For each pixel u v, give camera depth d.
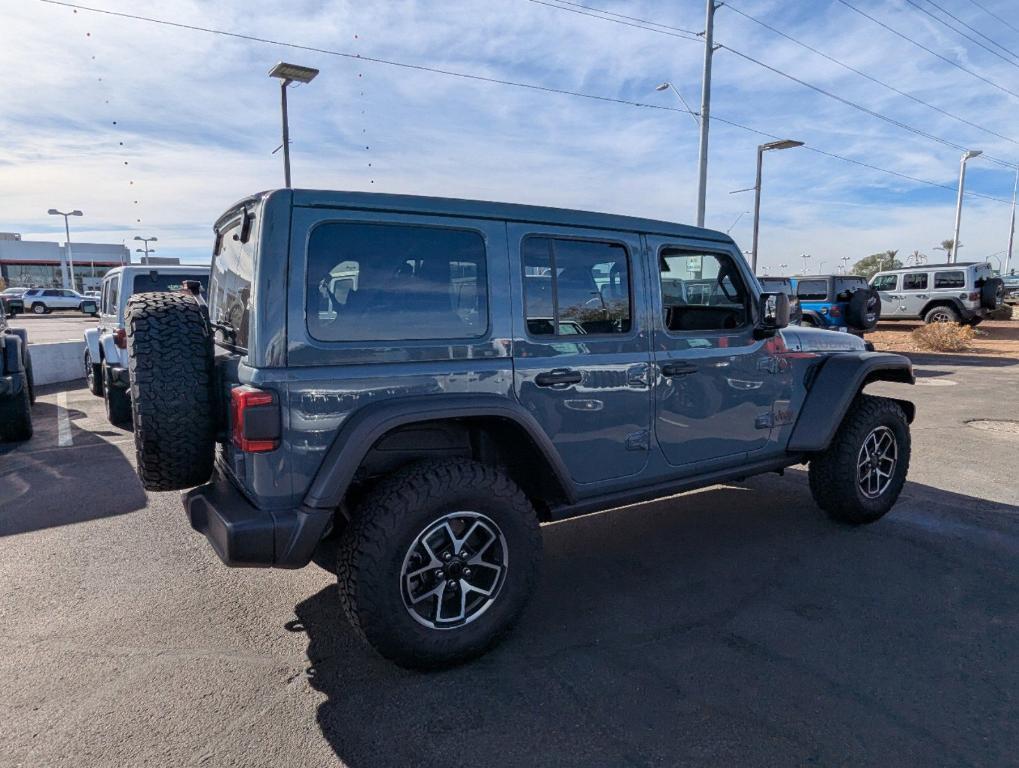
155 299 3.00
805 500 5.18
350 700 2.65
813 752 2.33
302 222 2.59
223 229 3.39
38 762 2.29
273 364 2.53
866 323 12.21
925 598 3.51
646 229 3.52
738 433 3.94
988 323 25.77
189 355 2.80
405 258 2.80
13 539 4.36
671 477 3.68
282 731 2.46
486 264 2.99
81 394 10.95
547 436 3.11
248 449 2.49
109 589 3.64
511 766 2.27
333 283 2.65
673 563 3.99
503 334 3.01
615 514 4.90
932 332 17.52
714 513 4.90
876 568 3.89
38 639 3.12
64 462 6.27
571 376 3.18
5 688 2.73
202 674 2.84
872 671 2.83
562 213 3.23
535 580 3.01
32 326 29.78
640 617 3.32
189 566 3.95
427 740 2.40
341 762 2.30
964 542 4.30
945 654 2.96
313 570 3.91
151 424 2.72
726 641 3.08
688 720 2.50
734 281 3.99
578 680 2.77
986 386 11.30
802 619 3.29
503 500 2.87
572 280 3.26
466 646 2.83
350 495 2.97
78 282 67.12
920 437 7.38
